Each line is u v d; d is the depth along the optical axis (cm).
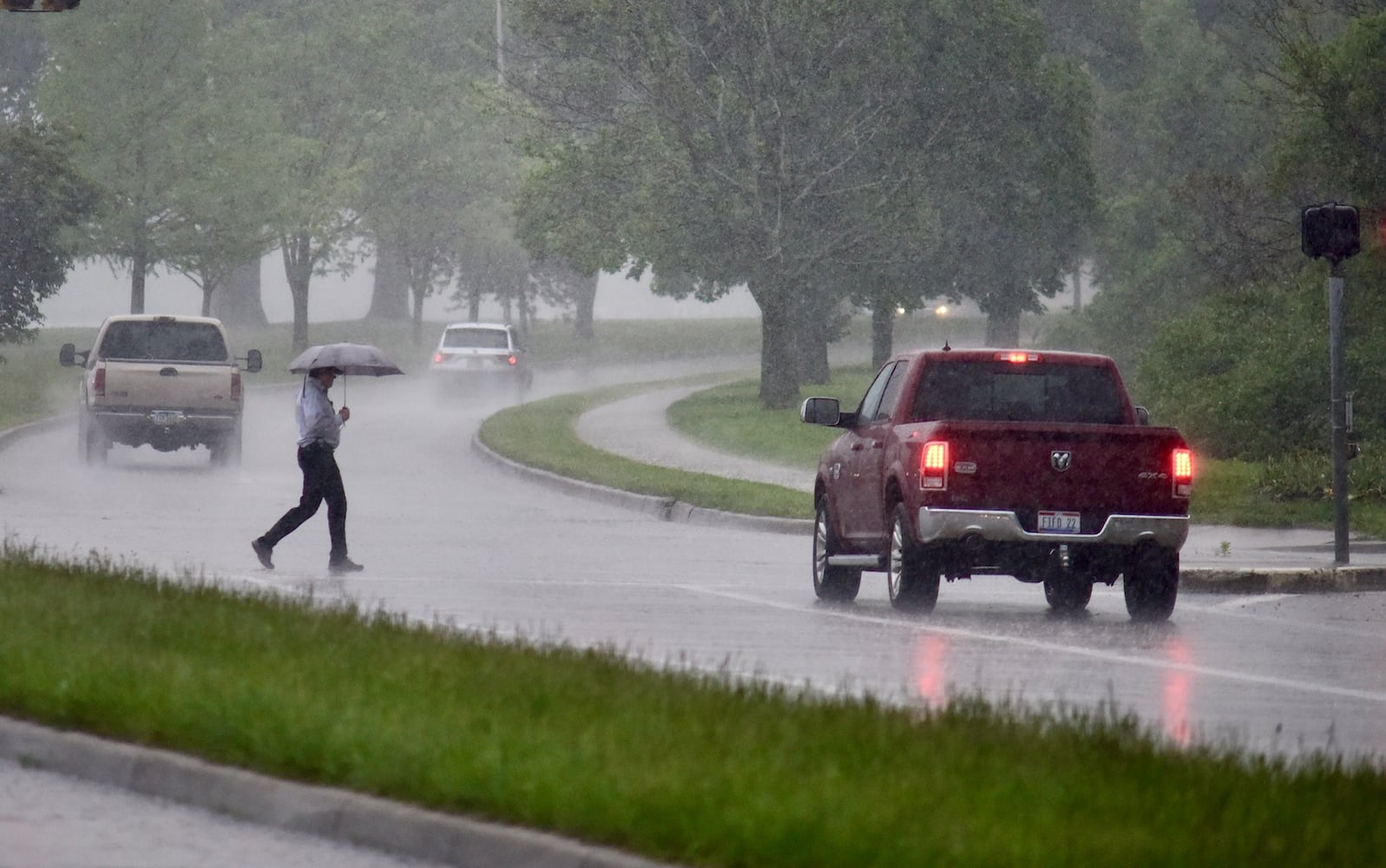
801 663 3725
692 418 14625
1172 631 4547
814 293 18062
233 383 9694
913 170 14950
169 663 2838
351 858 2091
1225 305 11762
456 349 17038
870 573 6406
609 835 1934
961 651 4016
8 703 2684
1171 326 11794
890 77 14938
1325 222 5831
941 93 15612
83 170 17925
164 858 2097
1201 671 3788
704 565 6025
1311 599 5366
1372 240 10731
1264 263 13088
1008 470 4622
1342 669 3862
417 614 4397
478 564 5809
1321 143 11325
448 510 8081
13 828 2227
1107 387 5034
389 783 2173
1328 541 7012
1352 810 2036
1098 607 5191
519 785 2062
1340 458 5866
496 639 3322
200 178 18375
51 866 2064
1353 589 5625
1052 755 2269
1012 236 17125
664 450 11925
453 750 2230
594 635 4075
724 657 3769
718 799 1975
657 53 14625
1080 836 1850
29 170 16475
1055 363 5025
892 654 3919
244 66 18738
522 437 11875
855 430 5269
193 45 18262
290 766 2295
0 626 3225
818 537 5281
